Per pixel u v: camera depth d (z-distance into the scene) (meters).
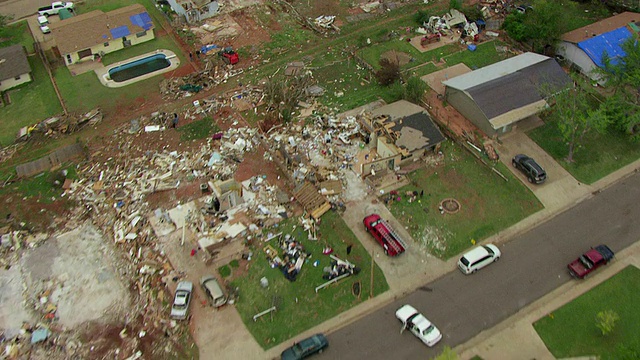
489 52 70.94
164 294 44.06
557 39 67.94
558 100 53.75
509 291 43.84
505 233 48.69
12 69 69.19
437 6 80.88
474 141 57.38
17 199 53.72
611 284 43.97
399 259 46.50
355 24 77.94
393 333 41.12
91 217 51.41
